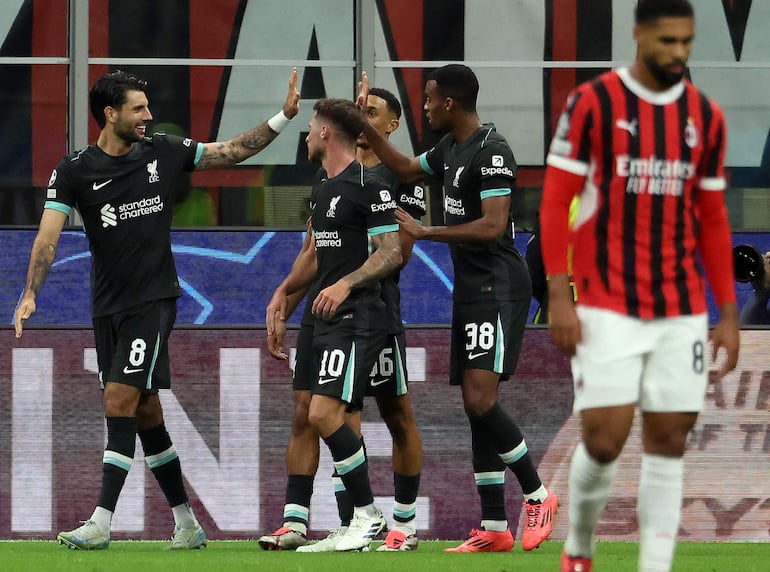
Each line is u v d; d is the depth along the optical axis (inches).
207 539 1112.8
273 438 1120.2
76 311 1176.2
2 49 1241.4
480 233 924.0
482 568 794.8
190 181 1243.2
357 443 935.7
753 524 1122.0
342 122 950.4
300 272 1031.0
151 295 961.5
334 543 954.1
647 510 589.9
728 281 611.8
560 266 583.2
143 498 1105.4
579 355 584.4
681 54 576.7
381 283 976.9
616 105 583.5
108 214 957.8
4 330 1115.3
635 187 582.2
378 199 932.6
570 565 627.2
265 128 1000.2
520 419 1125.1
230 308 1181.1
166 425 1115.9
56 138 1245.1
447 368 1122.7
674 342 579.8
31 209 1243.2
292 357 1124.5
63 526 1110.4
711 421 1124.5
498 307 954.1
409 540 993.5
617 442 581.9
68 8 1243.8
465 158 950.4
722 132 595.8
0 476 1110.4
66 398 1115.9
